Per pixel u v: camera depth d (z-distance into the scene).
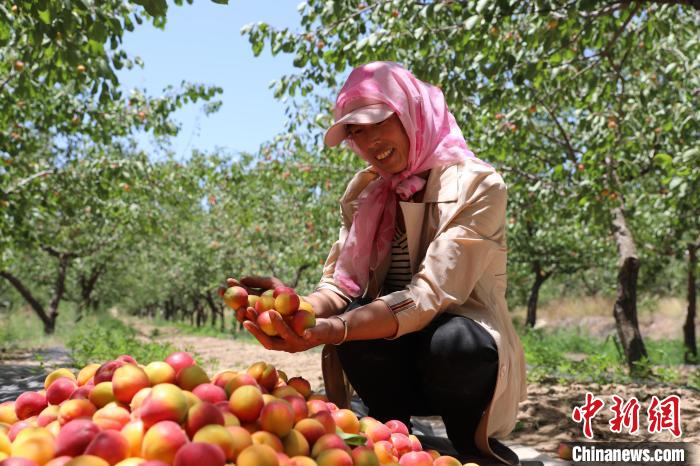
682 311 23.75
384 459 2.15
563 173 8.80
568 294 32.25
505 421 2.79
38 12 4.31
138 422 1.77
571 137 10.59
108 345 11.27
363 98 2.91
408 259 3.09
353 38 6.35
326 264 3.37
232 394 2.04
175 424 1.71
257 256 21.70
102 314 26.41
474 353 2.61
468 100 7.74
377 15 6.18
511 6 5.09
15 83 8.11
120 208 13.21
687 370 10.88
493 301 2.88
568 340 17.05
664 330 22.27
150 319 45.47
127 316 46.88
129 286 30.94
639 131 8.34
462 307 2.82
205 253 24.25
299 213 15.98
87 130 9.45
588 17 5.48
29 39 4.80
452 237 2.75
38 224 14.48
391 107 2.88
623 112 8.16
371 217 3.10
